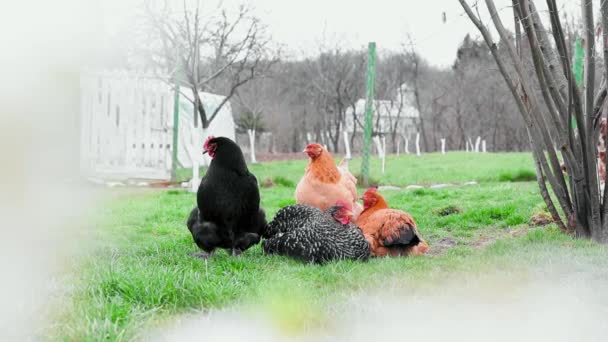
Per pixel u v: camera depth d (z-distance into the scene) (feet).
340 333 12.89
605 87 21.66
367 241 20.79
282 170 41.14
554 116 21.98
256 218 21.16
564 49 21.30
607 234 21.76
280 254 20.92
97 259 20.25
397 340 12.67
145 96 34.58
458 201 27.68
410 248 21.26
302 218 21.20
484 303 15.08
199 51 34.65
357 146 75.00
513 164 41.47
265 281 16.62
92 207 25.61
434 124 71.61
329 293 15.97
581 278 17.51
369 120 33.83
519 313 14.39
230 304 14.43
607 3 21.29
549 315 14.34
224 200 20.61
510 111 69.05
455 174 37.37
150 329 12.68
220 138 20.70
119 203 27.32
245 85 56.54
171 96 36.52
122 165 34.12
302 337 12.67
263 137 73.15
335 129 70.38
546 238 21.88
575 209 22.06
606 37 21.36
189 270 17.90
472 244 22.50
